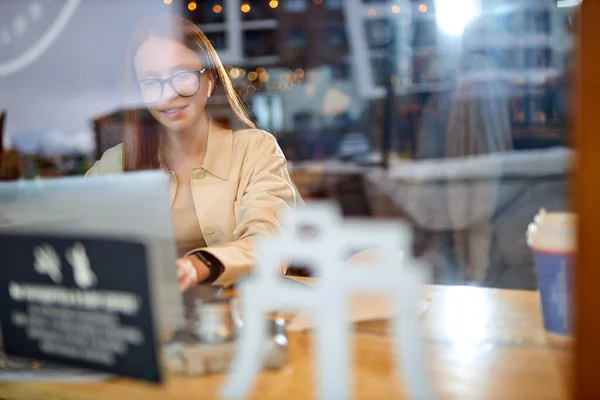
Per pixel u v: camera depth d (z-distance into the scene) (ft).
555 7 12.09
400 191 11.03
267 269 2.40
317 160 13.26
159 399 2.53
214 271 3.63
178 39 4.90
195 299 3.12
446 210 9.75
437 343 2.92
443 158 11.46
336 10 19.48
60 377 2.78
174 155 4.99
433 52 15.62
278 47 20.12
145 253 2.38
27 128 13.66
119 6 14.01
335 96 16.05
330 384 2.27
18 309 2.77
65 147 10.59
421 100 15.05
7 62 15.07
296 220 2.33
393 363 2.55
